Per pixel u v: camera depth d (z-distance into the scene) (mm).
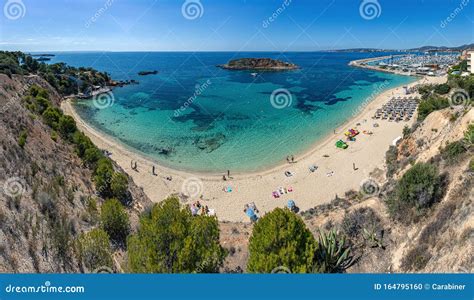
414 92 87812
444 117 33656
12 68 75312
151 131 62781
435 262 15633
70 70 111750
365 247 20750
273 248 16125
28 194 22578
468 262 13609
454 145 23906
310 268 15820
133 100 94500
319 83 125562
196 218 17984
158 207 19234
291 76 150625
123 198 31359
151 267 14914
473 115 26438
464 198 17844
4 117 31344
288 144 54406
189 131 62781
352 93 100688
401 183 22375
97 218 25594
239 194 38438
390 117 62969
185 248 15453
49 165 29219
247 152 51438
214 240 17719
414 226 20094
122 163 46406
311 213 29750
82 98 95500
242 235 25844
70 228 22312
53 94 84688
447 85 60719
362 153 46750
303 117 71812
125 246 23359
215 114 76438
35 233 19125
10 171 23234
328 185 38906
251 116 74062
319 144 53312
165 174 43625
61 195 25438
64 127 41562
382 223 22172
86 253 19703
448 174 21766
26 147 28672
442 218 17891
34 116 39156
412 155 33438
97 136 59062
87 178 32938
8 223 18219
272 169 44781
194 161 48156
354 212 24000
